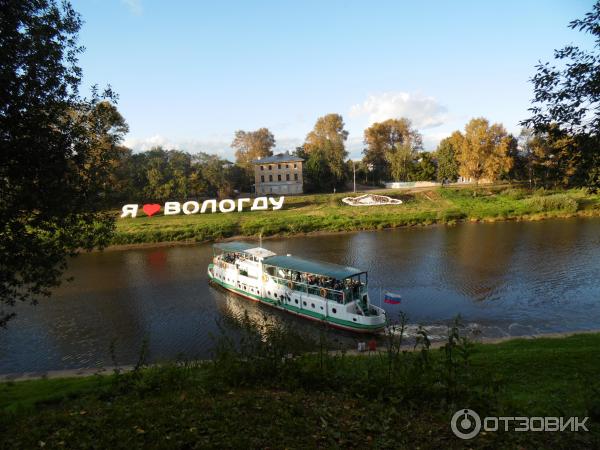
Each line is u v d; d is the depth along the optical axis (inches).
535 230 2620.6
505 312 1334.9
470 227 2876.5
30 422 477.7
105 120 676.1
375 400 471.5
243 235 2871.6
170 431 405.7
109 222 737.0
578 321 1248.8
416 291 1562.5
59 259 663.1
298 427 410.9
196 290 1707.7
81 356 1130.0
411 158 5132.9
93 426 430.6
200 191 4143.7
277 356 583.8
